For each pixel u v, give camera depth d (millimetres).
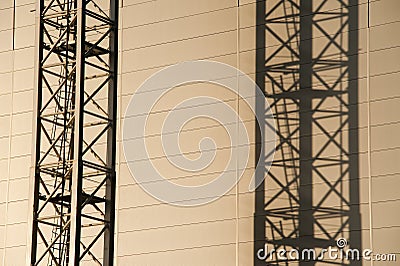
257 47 102000
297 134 98625
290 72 100062
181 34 106375
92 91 110125
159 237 103188
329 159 96688
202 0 105875
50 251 97500
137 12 109438
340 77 97562
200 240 100938
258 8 102688
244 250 98688
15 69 115688
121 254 104875
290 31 100688
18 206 112062
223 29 104062
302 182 97500
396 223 92375
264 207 98688
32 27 115625
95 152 108438
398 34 95625
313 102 98438
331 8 99188
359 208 94375
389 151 93938
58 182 109375
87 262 106562
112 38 100500
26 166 112625
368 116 95625
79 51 96875
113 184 98062
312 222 96250
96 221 107188
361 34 97312
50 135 111250
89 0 100438
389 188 93312
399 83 94688
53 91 112125
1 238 112062
